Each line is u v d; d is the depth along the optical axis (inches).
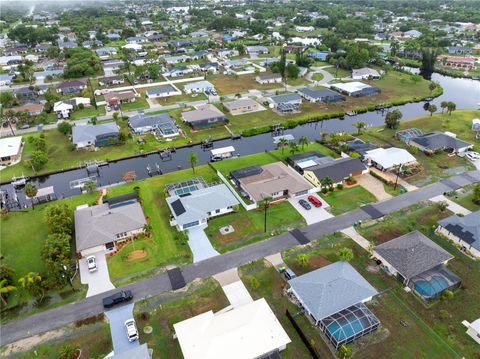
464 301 2322.8
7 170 4052.7
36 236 2997.0
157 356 2017.7
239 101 5644.7
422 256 2500.0
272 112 5521.7
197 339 1984.5
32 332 2180.1
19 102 5999.0
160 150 4426.7
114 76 7175.2
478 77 7352.4
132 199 3321.9
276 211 3218.5
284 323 2191.2
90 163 4146.2
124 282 2514.8
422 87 6712.6
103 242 2751.0
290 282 2347.4
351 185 3592.5
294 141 4662.9
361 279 2356.1
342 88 6358.3
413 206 3250.5
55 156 4323.3
